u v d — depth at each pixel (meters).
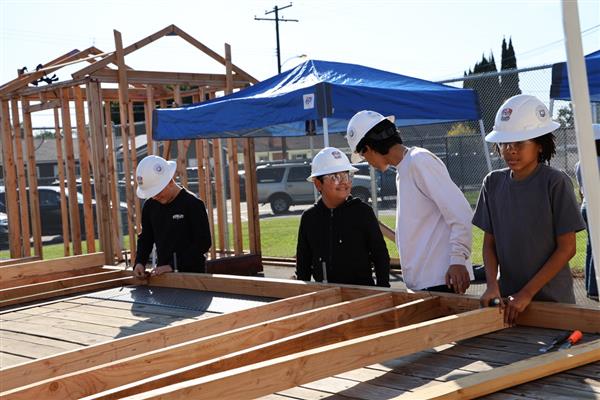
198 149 10.65
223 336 3.01
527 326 3.13
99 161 9.10
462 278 3.38
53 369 2.97
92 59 9.88
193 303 4.36
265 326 3.17
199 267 5.27
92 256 5.74
